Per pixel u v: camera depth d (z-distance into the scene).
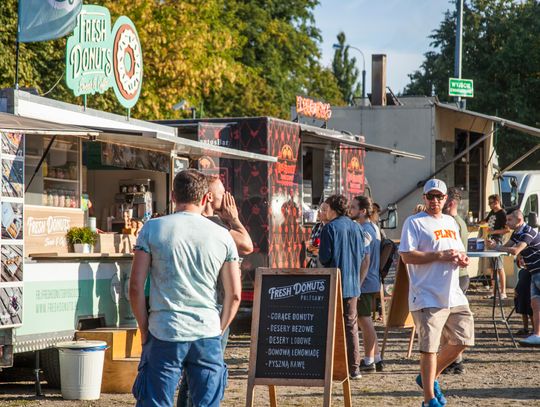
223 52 39.91
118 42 12.77
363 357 11.54
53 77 25.98
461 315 8.36
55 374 9.57
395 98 24.36
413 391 9.57
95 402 8.86
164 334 5.46
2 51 23.28
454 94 23.59
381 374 10.73
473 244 13.59
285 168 15.01
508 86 43.97
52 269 9.15
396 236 21.59
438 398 8.20
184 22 30.78
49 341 9.11
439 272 8.15
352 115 21.84
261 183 14.43
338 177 17.86
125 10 28.50
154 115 29.58
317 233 15.43
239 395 9.30
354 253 10.13
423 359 8.07
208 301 5.57
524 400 9.10
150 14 29.17
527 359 11.95
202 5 33.59
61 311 9.27
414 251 8.16
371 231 10.91
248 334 14.45
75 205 11.27
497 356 12.21
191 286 5.53
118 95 12.80
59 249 10.80
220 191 7.75
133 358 9.52
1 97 9.65
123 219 13.48
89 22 11.97
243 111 43.94
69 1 11.12
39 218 10.48
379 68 24.38
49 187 10.81
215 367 5.57
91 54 12.01
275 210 14.66
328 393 7.71
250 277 14.46
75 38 11.67
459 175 23.30
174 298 5.50
